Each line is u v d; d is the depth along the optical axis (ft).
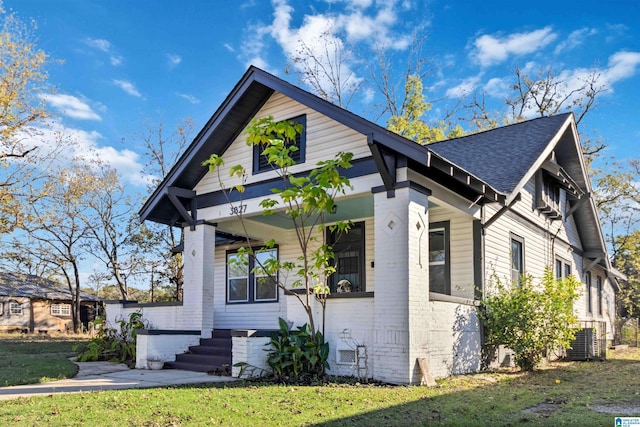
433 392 25.34
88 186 91.97
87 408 20.48
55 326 119.03
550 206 49.88
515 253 44.11
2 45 66.64
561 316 36.40
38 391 25.03
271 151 28.32
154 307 42.50
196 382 28.43
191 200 41.83
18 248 99.55
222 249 53.06
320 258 30.58
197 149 39.29
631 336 93.45
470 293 36.81
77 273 110.11
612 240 107.24
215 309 52.26
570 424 17.89
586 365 40.37
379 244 30.25
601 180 99.91
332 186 30.35
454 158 46.98
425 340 29.60
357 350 29.76
